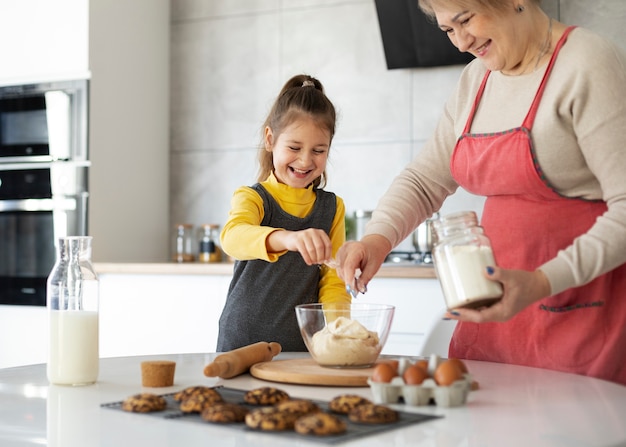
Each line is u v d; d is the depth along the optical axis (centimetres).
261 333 175
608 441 86
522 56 139
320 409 98
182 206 383
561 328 137
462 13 130
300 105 178
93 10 337
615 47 134
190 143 383
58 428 94
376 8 323
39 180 342
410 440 86
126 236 356
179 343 308
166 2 382
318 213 187
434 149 160
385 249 148
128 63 358
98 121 340
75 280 124
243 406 103
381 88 351
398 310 276
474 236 117
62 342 122
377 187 350
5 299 345
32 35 345
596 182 138
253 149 371
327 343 128
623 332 133
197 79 382
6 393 116
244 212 171
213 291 303
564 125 134
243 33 375
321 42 362
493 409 102
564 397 110
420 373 105
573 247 120
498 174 142
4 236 347
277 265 178
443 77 341
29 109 345
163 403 104
